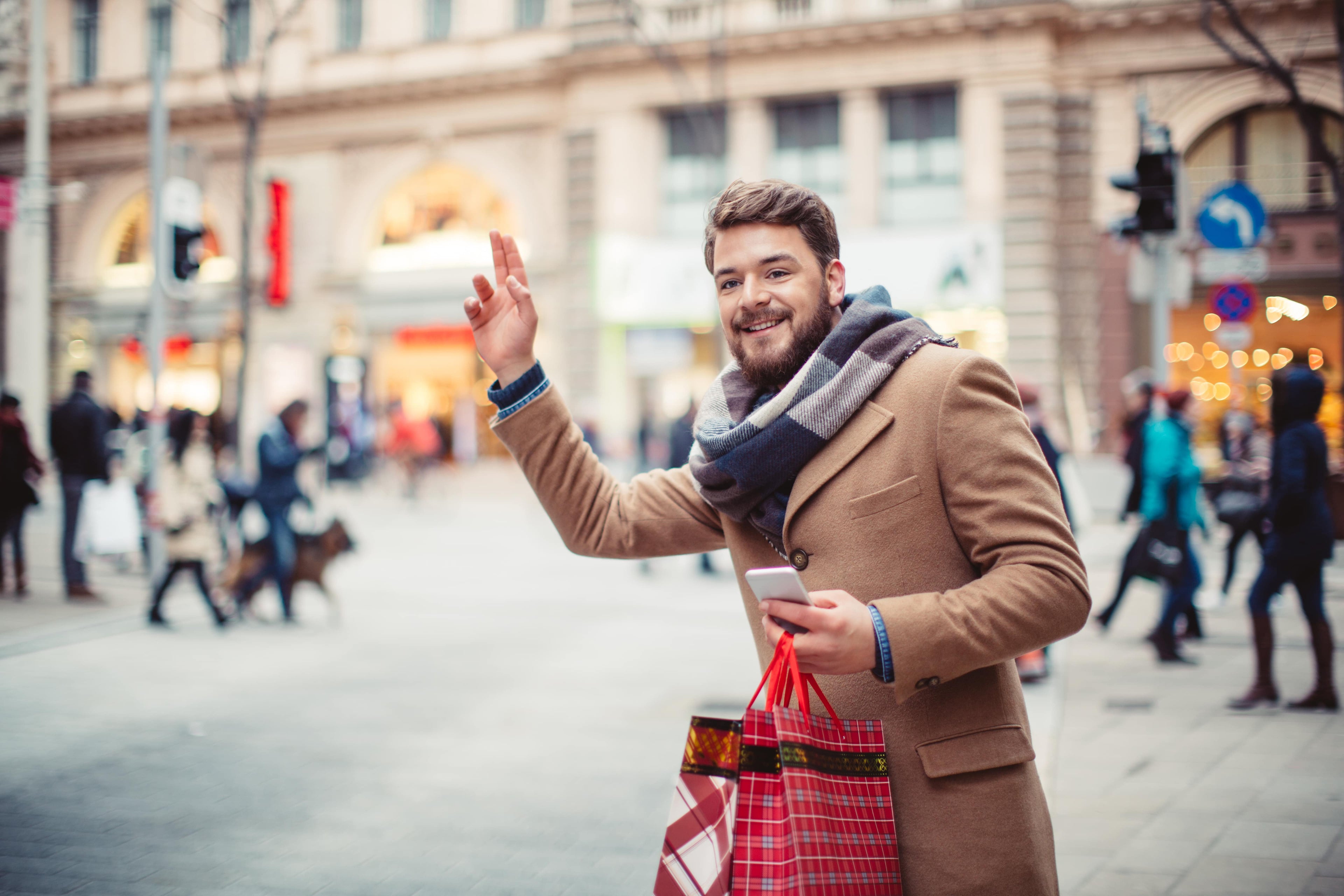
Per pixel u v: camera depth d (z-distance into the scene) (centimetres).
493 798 464
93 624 863
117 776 492
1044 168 1995
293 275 2559
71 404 992
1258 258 863
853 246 2084
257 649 789
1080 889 358
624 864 392
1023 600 152
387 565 1273
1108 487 1608
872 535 168
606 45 2219
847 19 2066
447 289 2452
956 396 165
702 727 163
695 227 2262
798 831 148
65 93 2689
